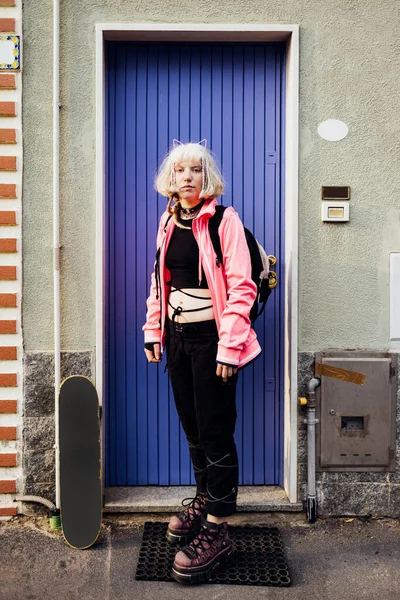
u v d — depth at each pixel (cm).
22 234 331
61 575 286
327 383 338
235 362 269
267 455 362
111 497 346
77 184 330
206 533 286
